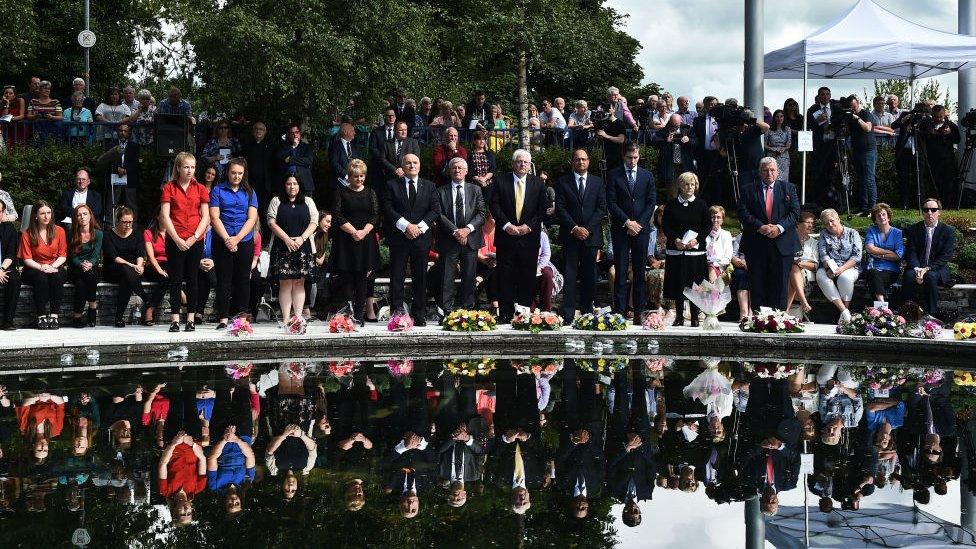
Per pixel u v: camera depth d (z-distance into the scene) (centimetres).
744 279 1256
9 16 2195
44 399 749
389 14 1634
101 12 2789
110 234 1211
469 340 1092
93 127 1659
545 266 1291
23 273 1157
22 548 399
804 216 1288
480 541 416
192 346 1016
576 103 1780
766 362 1005
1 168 1562
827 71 1812
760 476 539
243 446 596
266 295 1291
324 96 1611
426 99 1802
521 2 1716
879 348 1058
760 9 1514
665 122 1720
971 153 1695
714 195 1566
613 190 1206
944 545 428
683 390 814
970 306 1255
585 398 771
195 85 1748
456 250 1190
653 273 1296
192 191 1120
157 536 417
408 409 720
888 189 1692
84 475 525
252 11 1577
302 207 1157
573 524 445
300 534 421
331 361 991
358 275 1174
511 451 591
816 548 421
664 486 516
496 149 1764
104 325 1209
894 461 578
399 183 1176
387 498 484
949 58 1534
